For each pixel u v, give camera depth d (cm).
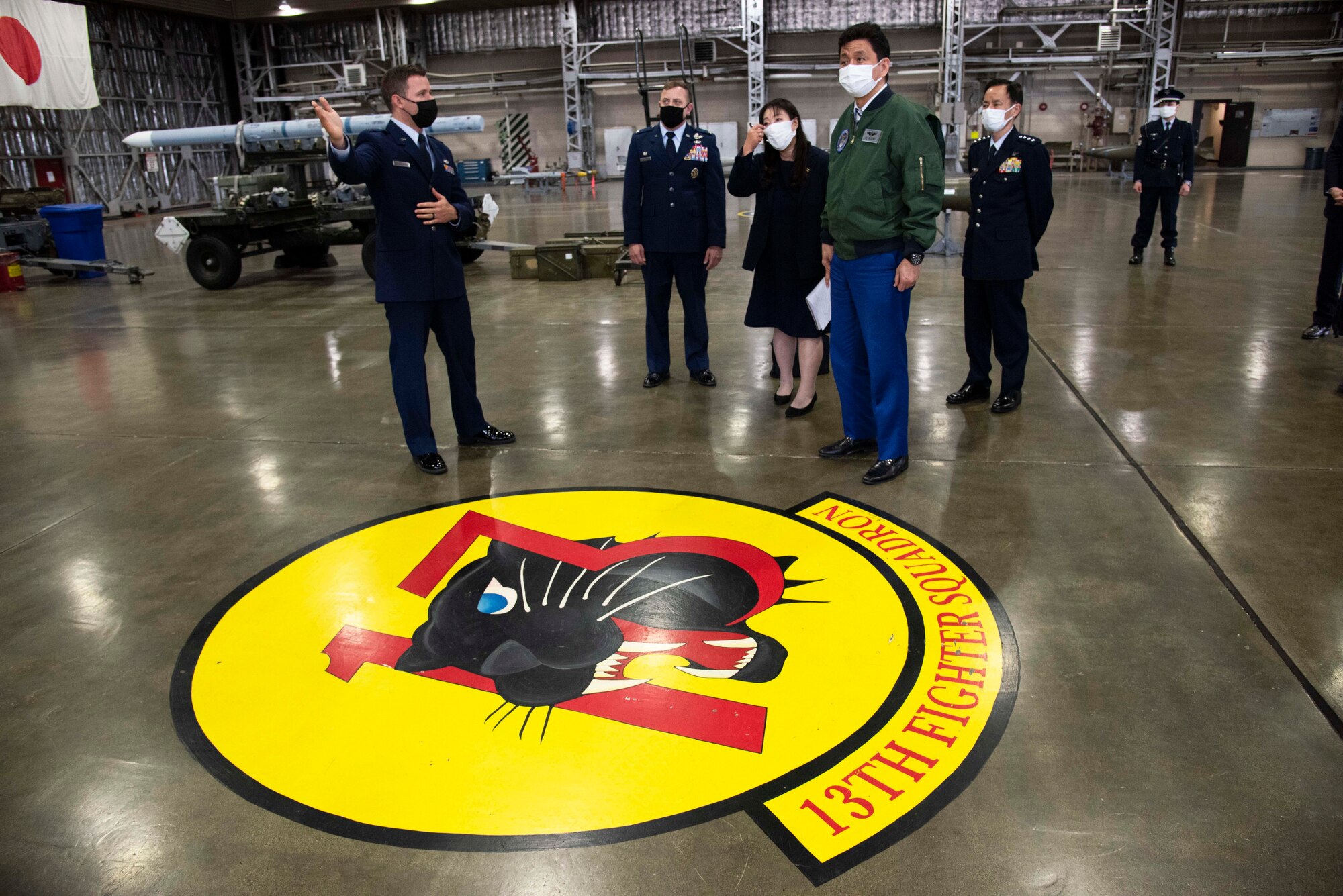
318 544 297
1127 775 180
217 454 391
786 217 389
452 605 255
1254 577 258
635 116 2381
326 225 966
